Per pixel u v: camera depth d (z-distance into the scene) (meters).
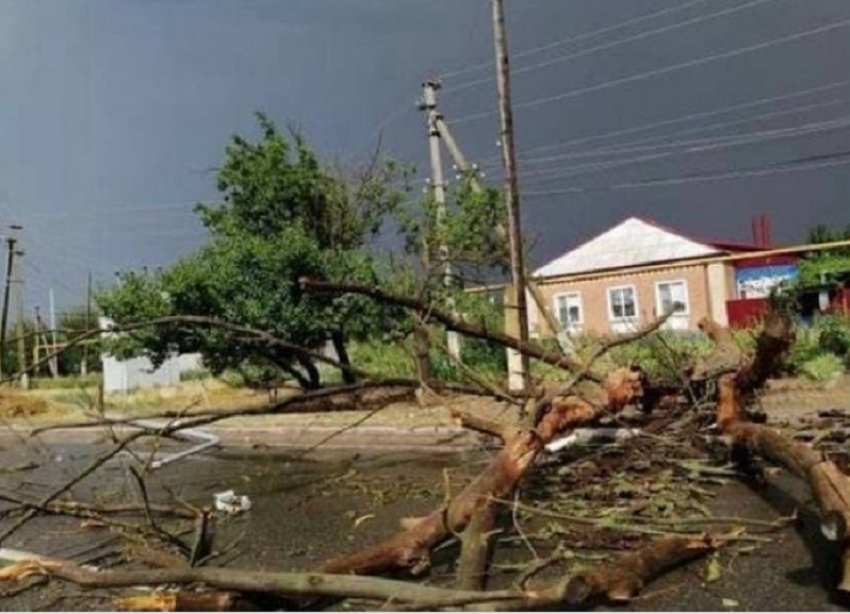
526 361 9.27
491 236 15.92
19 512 5.79
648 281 27.36
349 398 14.30
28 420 16.56
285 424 11.77
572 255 30.39
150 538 5.27
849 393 10.27
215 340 13.98
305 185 16.06
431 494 6.53
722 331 7.30
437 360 13.47
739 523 4.80
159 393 20.97
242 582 3.46
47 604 4.14
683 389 6.67
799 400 9.88
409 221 16.59
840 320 14.08
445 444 9.02
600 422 6.60
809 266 22.91
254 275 14.12
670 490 5.65
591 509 5.16
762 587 3.75
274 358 14.40
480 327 6.99
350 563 3.94
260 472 8.39
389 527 5.57
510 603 3.17
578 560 4.27
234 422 12.45
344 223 16.39
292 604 3.71
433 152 18.08
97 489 7.91
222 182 16.08
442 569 4.21
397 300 6.48
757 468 5.86
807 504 5.20
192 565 4.09
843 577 3.51
